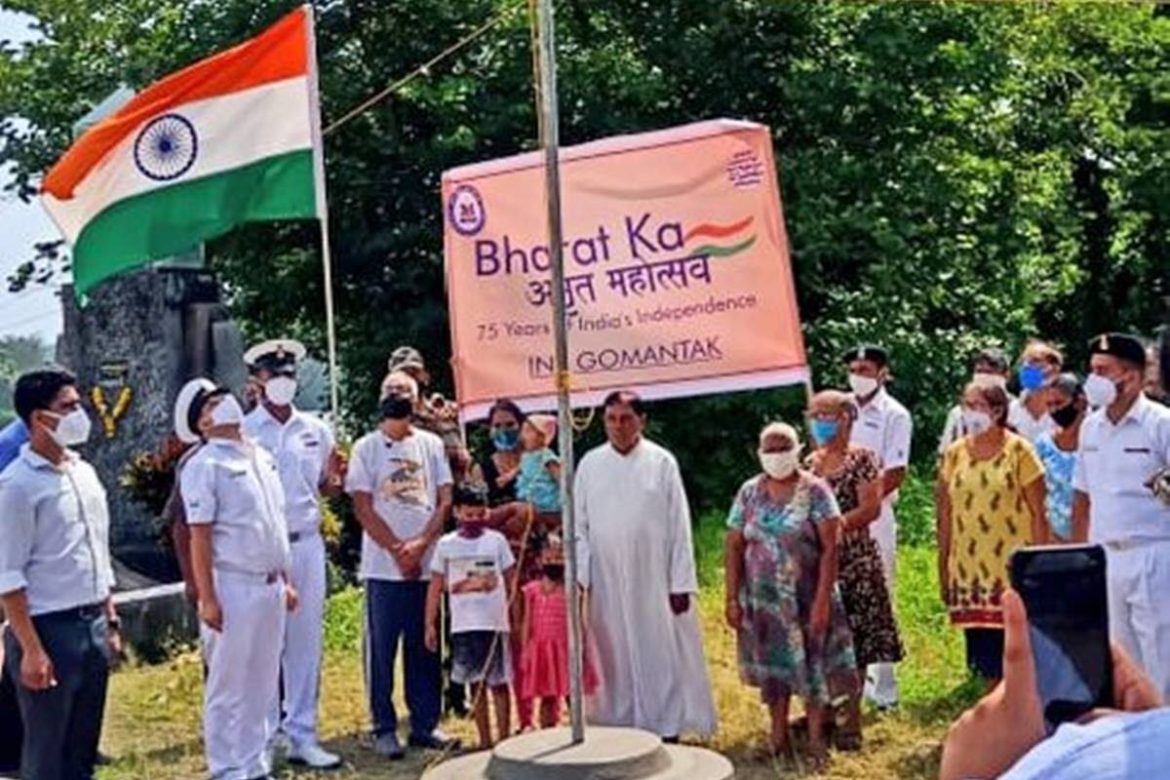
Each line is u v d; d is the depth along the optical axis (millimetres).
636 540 7871
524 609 8008
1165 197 22500
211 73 9219
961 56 18594
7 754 7465
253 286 19156
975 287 19750
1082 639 1614
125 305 13867
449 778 6395
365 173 18141
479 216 8289
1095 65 22500
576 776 6133
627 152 8008
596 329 8070
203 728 8320
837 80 18125
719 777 6273
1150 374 7055
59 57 21625
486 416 8320
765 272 7891
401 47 18453
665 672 7922
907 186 18547
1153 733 1364
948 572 8109
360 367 18672
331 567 13578
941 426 18016
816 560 7562
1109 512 6656
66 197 9273
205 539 7125
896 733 8102
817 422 7965
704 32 18703
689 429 17891
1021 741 1571
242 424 7375
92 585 6535
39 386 6375
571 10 19031
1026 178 20156
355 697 9711
